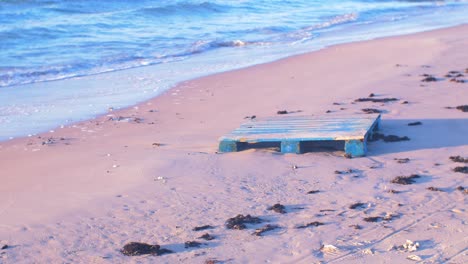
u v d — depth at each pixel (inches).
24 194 342.6
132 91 645.3
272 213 297.6
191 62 819.4
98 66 802.2
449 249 246.7
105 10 1306.6
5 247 273.9
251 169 364.5
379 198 310.3
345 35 1047.6
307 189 329.1
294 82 631.8
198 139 443.2
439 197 307.7
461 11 1455.5
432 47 773.9
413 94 538.9
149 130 485.4
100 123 521.3
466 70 622.2
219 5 1390.3
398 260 240.2
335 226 278.1
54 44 945.5
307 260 246.1
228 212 301.6
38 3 1328.7
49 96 637.9
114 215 304.3
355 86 582.9
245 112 521.0
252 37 1041.5
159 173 362.6
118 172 370.6
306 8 1460.4
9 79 725.9
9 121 537.6
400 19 1304.1
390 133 430.6
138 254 259.8
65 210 313.7
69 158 415.2
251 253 255.4
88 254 264.1
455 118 460.1
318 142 412.2
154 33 1064.2
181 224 289.6
